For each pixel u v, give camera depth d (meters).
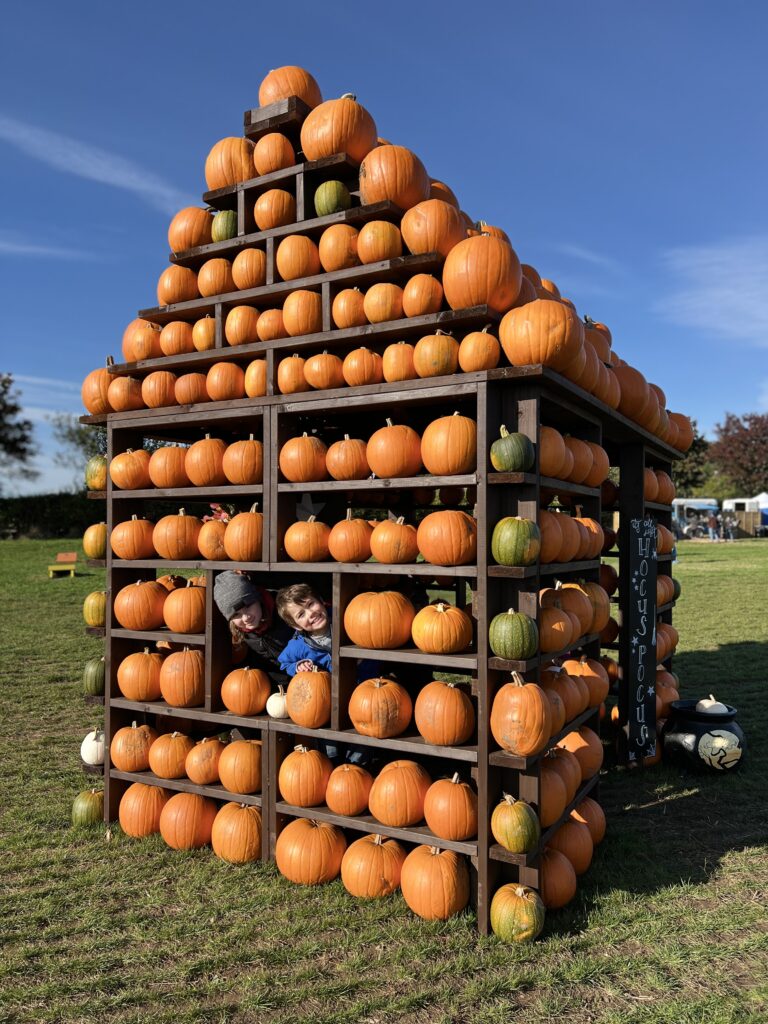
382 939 3.23
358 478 3.97
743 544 35.09
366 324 3.96
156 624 4.56
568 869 3.52
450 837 3.38
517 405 3.52
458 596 5.32
